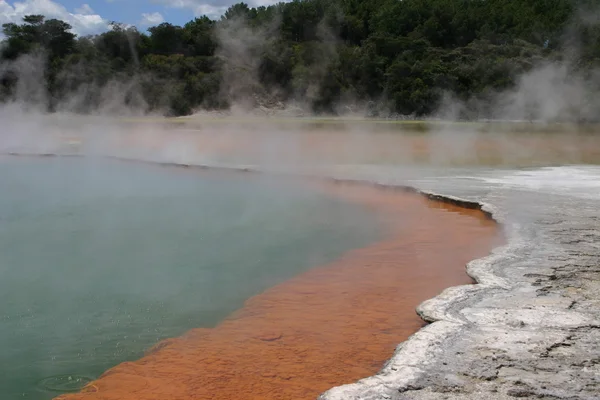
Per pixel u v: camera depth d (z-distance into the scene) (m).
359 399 2.94
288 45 44.88
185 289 5.15
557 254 5.52
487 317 3.98
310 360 3.70
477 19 42.75
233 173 12.95
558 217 7.28
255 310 4.62
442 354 3.42
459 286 4.64
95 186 11.30
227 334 4.15
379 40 40.72
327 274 5.57
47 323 4.36
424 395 2.96
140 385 3.40
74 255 6.28
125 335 4.14
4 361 3.73
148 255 6.22
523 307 4.16
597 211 7.66
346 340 4.00
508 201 8.50
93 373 3.56
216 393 3.29
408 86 37.50
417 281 5.30
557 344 3.54
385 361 3.66
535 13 44.03
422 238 6.89
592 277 4.82
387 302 4.76
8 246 6.60
